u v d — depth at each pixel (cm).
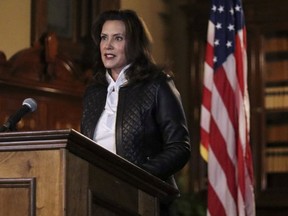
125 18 590
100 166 430
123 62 589
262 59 1423
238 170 966
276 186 1397
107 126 577
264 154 1406
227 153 979
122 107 575
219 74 998
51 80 1101
